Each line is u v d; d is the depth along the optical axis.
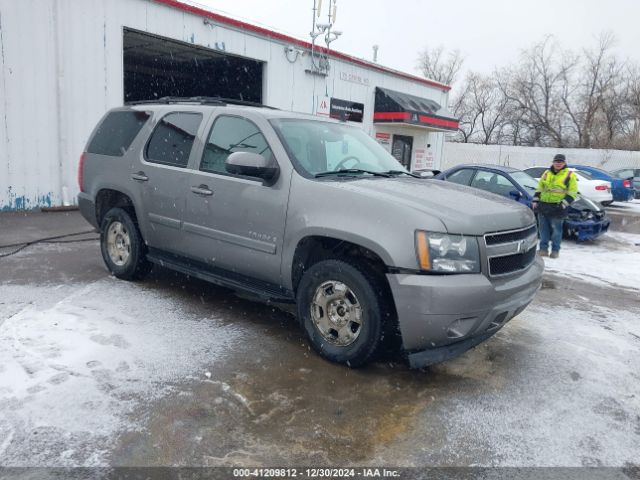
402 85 21.02
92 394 3.20
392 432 3.02
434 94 23.41
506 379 3.79
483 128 49.53
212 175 4.52
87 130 11.03
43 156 10.41
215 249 4.53
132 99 20.62
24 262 6.23
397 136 21.28
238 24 13.58
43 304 4.71
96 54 10.92
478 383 3.71
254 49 14.26
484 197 4.17
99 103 11.15
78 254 6.75
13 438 2.73
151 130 5.27
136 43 13.99
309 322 3.95
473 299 3.36
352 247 3.87
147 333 4.19
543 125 44.50
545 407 3.41
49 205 10.63
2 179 9.91
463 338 3.49
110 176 5.52
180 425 2.94
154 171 5.02
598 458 2.87
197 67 17.62
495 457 2.83
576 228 10.23
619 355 4.38
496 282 3.59
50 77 10.30
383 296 3.60
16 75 9.81
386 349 3.82
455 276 3.39
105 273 5.88
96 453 2.66
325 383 3.55
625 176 23.61
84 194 5.95
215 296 5.25
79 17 10.53
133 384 3.35
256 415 3.10
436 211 3.52
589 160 31.09
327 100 16.91
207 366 3.69
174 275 5.90
